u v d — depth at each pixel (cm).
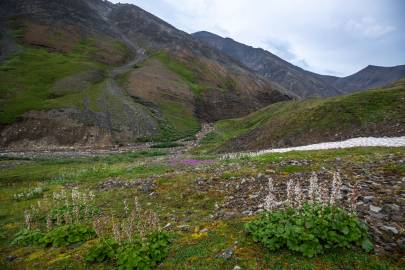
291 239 961
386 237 977
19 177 3956
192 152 6675
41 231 1620
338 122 4844
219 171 2650
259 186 1906
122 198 2156
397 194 1331
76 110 9225
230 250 1019
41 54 15512
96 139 8531
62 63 14225
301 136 5025
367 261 859
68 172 4069
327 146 3978
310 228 975
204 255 1044
